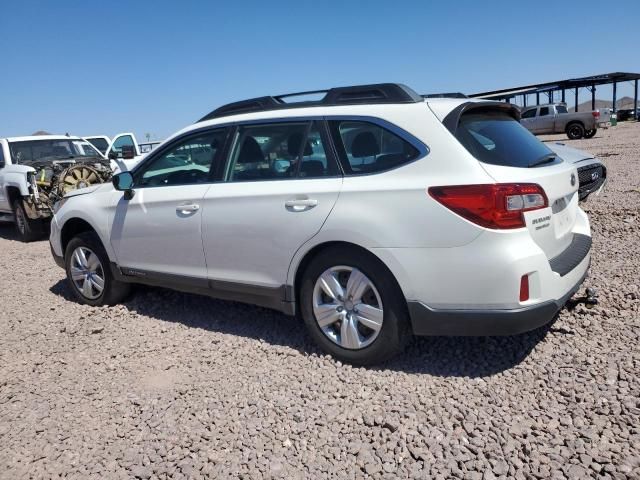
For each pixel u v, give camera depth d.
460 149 3.38
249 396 3.53
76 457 3.03
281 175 4.04
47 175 10.03
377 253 3.50
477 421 3.04
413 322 3.49
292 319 4.77
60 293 6.24
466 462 2.72
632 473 2.52
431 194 3.35
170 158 4.78
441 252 3.32
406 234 3.40
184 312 5.17
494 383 3.44
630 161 14.43
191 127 4.68
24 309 5.73
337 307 3.79
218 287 4.41
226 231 4.21
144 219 4.81
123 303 5.51
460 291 3.31
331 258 3.74
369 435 3.03
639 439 2.76
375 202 3.52
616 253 5.85
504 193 3.22
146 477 2.82
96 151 12.38
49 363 4.30
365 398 3.39
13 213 10.59
